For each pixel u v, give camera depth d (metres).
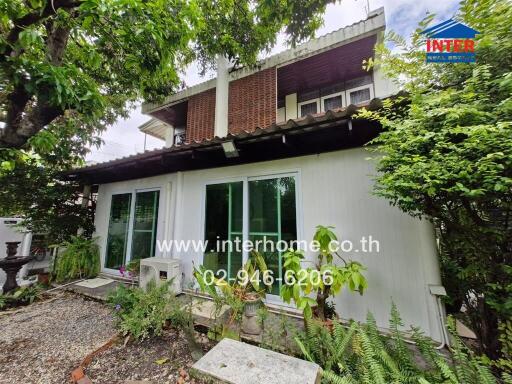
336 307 2.72
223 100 5.39
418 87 2.02
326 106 5.48
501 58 1.69
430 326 2.28
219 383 1.20
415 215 1.96
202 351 2.22
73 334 2.68
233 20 4.36
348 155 2.91
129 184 4.99
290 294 2.32
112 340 2.47
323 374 1.40
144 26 2.33
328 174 2.99
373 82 5.09
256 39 4.58
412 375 1.54
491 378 1.31
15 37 2.26
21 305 3.61
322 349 1.83
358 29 4.15
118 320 2.78
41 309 3.41
